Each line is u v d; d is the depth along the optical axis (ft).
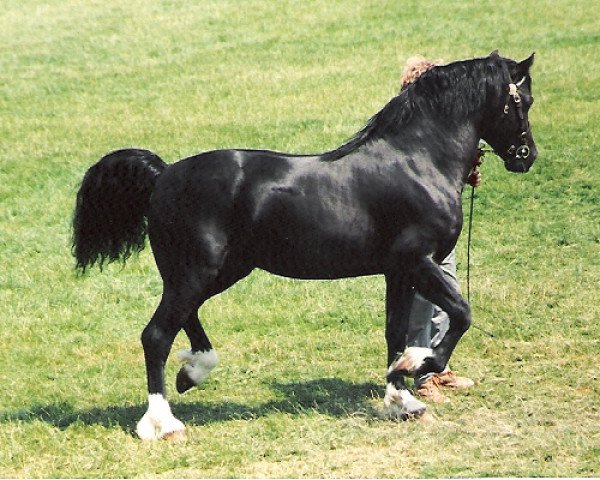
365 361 42.52
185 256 33.81
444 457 31.63
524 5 110.73
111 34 111.86
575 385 38.37
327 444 32.99
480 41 99.45
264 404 37.55
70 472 31.50
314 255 34.22
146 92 91.91
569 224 58.85
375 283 52.13
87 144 77.77
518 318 45.96
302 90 88.58
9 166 73.15
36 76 98.58
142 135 79.00
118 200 34.99
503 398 37.29
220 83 92.63
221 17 115.44
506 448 32.27
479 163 37.11
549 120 76.13
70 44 108.68
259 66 97.50
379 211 34.17
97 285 53.31
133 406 37.45
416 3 114.32
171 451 32.63
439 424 34.60
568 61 91.30
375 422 35.04
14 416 36.60
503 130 35.65
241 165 34.09
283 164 34.30
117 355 44.62
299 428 34.35
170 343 34.09
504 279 51.60
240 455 32.22
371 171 34.30
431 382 37.42
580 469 30.37
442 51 97.30
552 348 42.37
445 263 37.17
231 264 34.42
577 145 70.54
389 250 34.42
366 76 91.45
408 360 34.09
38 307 50.52
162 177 34.42
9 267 56.13
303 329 46.96
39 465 32.09
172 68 99.04
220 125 80.23
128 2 124.88
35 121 84.89
